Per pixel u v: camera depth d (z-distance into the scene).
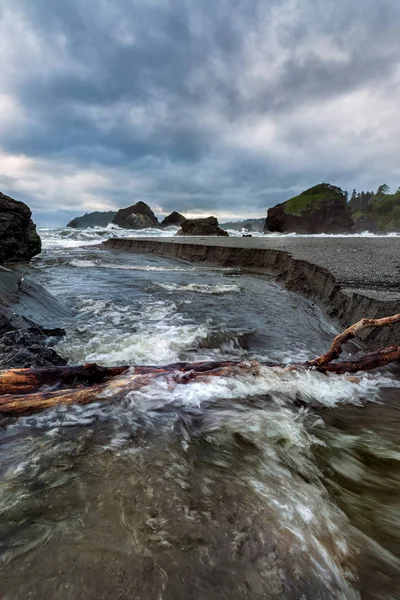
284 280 14.42
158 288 12.70
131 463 2.90
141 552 2.02
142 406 3.87
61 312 8.41
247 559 2.02
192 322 8.09
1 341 5.28
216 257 22.02
